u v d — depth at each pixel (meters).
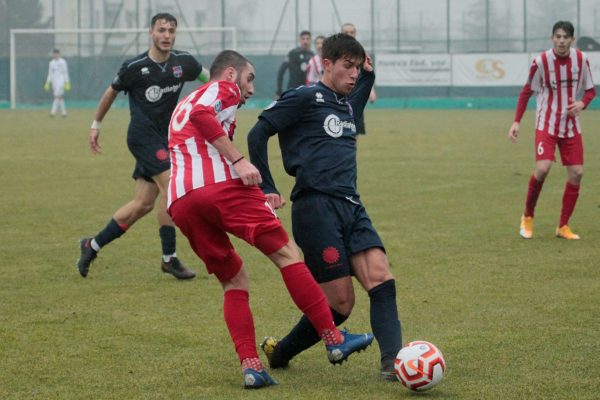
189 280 18.77
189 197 11.79
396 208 28.27
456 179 35.69
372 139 54.66
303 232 12.23
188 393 11.45
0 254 21.41
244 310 11.96
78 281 18.59
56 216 27.06
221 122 11.96
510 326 14.64
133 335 14.37
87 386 11.75
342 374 12.36
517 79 92.25
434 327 14.67
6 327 14.84
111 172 38.34
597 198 30.39
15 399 11.21
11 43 96.31
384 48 108.00
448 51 106.38
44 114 85.44
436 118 75.81
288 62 50.56
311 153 12.23
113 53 106.31
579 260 20.19
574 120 22.86
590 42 94.88
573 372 12.11
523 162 41.78
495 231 24.16
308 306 11.72
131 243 23.00
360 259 12.17
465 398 11.09
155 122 19.30
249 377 11.59
